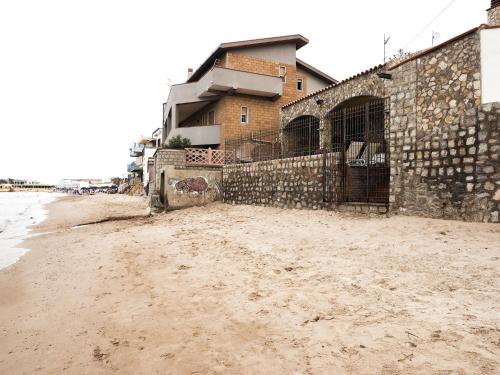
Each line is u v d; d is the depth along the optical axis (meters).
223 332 3.98
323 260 6.67
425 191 8.78
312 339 3.59
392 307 4.21
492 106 7.55
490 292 4.37
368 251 6.93
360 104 16.53
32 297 5.84
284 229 10.07
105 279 6.51
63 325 4.53
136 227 13.10
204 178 17.48
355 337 3.53
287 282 5.58
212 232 10.54
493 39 7.70
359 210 10.52
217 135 22.55
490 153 7.50
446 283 4.86
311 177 12.48
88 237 11.55
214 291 5.41
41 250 10.14
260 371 3.10
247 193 16.14
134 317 4.59
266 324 4.09
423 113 8.95
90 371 3.33
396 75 9.74
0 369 3.52
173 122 24.27
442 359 2.94
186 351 3.59
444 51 8.55
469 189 7.83
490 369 2.72
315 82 26.48
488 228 7.11
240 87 21.33
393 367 2.90
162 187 18.19
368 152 10.95
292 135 20.52
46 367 3.49
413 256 6.24
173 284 5.89
